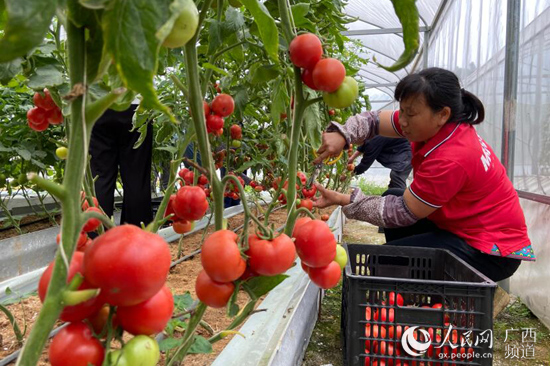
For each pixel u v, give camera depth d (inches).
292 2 63.1
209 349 35.6
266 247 27.7
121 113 95.3
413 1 22.8
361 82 141.3
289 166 33.0
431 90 69.0
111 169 100.7
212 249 26.5
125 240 18.0
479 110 75.3
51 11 14.7
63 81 39.0
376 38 333.7
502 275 78.6
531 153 103.4
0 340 50.9
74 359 18.8
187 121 87.0
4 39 14.0
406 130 75.6
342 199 76.2
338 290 109.6
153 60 15.7
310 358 71.9
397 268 80.2
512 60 112.7
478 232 76.0
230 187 91.0
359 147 149.6
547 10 93.6
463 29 184.5
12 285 62.7
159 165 165.3
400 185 151.8
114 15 15.8
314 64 31.3
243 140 102.0
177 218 43.4
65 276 17.1
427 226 94.1
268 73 57.5
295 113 32.9
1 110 104.0
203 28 62.2
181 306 49.4
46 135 111.2
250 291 29.8
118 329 21.4
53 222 136.5
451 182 69.2
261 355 47.8
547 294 92.7
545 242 95.0
